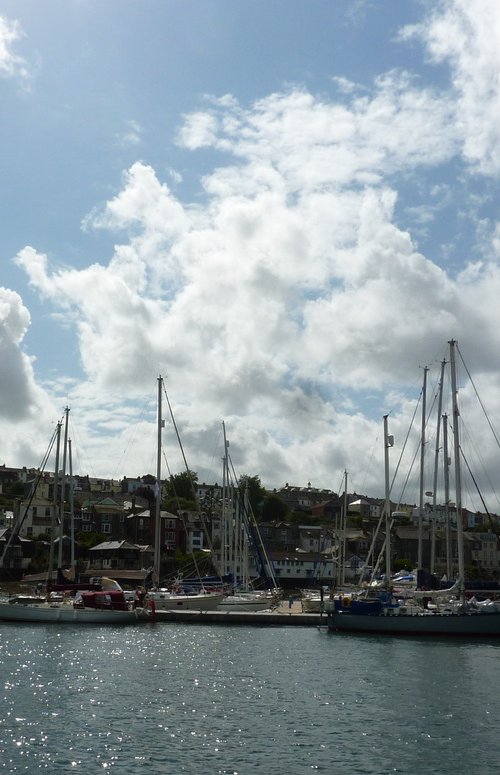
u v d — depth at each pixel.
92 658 53.47
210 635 69.62
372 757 29.86
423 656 56.38
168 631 72.69
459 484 71.94
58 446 94.88
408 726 34.62
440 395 88.00
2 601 82.19
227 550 121.44
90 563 141.75
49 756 29.11
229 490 116.50
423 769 28.58
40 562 139.12
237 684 44.16
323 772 27.94
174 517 165.00
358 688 43.38
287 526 194.50
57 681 43.97
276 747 30.86
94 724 33.81
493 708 38.53
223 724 34.31
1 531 147.75
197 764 28.52
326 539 185.50
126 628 74.56
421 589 79.44
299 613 84.44
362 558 171.25
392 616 69.06
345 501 115.62
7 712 35.62
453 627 67.06
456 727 34.56
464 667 51.22
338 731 33.50
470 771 28.47
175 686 43.19
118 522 170.38
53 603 80.88
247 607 89.50
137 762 28.61
